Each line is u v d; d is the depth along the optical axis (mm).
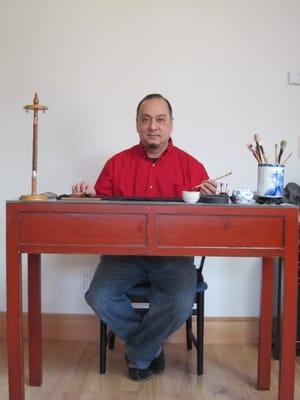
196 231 1453
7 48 2293
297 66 2322
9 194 2354
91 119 2326
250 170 2352
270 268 1805
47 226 1462
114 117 2324
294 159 2359
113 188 2092
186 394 1770
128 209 1452
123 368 2021
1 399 1694
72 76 2305
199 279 1984
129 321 1874
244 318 2383
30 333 1806
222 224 1452
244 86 2322
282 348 1493
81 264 2391
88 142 2338
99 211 1456
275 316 2236
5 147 2332
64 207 1456
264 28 2303
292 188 2211
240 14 2297
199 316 1940
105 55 2297
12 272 1470
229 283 2393
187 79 2311
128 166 2096
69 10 2279
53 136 2336
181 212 1447
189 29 2293
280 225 1453
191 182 2037
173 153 2098
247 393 1783
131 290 1893
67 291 2393
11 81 2305
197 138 2336
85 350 2238
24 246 1467
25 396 1728
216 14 2293
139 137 2180
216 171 2350
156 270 1845
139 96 2312
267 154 2348
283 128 2344
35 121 1587
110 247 1462
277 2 2297
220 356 2186
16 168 2342
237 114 2332
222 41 2303
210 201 1508
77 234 1462
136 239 1460
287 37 2309
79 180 2352
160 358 1982
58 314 2385
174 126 2326
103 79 2307
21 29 2285
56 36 2287
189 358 2152
